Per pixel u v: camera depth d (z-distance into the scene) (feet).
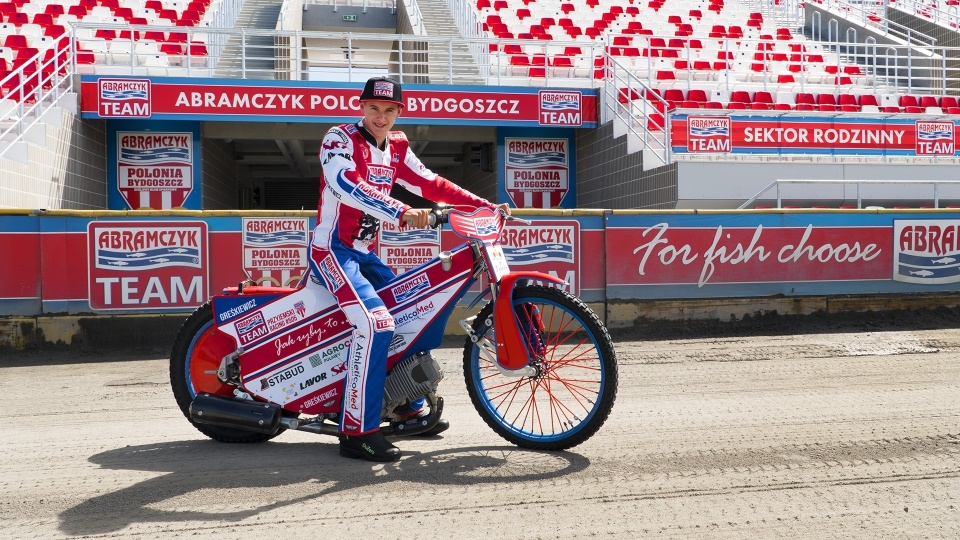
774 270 27.17
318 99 44.32
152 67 45.16
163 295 24.70
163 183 46.57
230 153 59.11
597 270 26.37
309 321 12.69
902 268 27.96
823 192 39.04
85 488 10.82
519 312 12.40
